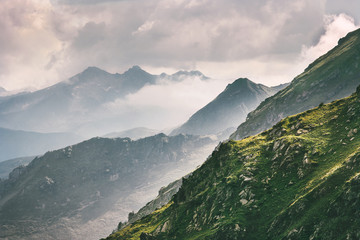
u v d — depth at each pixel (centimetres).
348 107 15650
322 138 14600
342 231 9406
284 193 12788
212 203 14975
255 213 12725
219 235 12431
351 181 10144
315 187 11381
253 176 14650
